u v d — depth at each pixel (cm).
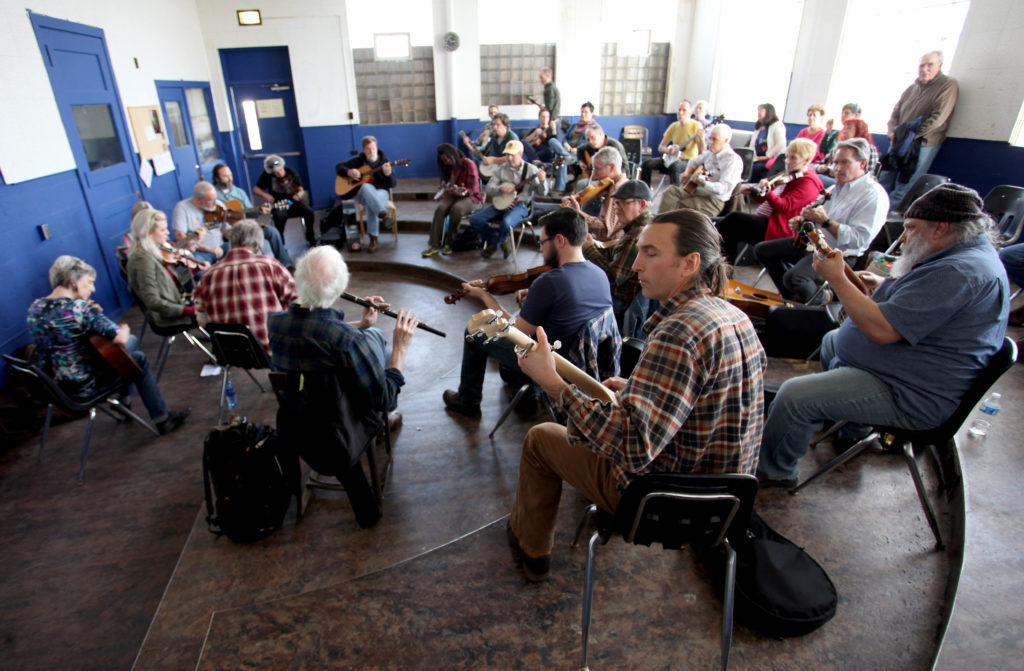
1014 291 348
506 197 511
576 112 916
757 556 164
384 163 608
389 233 671
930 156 498
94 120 459
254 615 169
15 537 229
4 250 340
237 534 198
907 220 188
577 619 164
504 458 248
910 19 569
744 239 447
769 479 209
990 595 164
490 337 120
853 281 222
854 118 503
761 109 685
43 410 311
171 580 187
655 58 948
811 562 165
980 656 147
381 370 196
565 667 150
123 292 479
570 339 223
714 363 117
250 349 273
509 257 557
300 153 852
